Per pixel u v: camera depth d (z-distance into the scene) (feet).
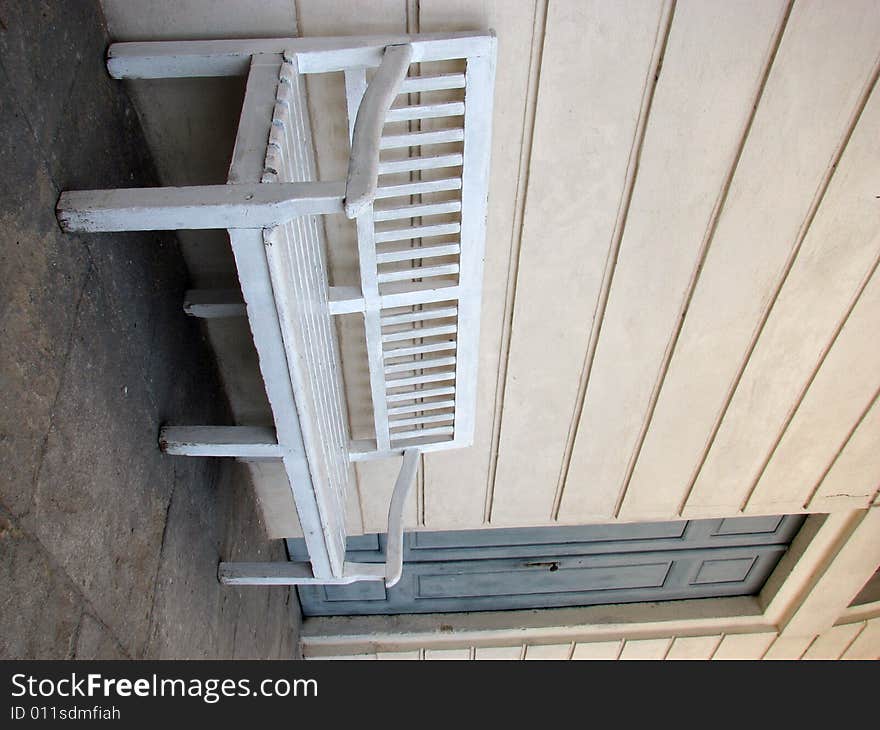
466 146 4.74
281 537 8.73
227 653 6.72
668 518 8.57
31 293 3.43
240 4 4.45
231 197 3.51
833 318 6.61
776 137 5.38
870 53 4.98
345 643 10.82
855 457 7.89
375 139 3.49
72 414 3.84
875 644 11.62
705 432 7.58
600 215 5.77
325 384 5.35
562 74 4.97
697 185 5.63
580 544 9.95
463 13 4.63
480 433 7.43
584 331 6.58
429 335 5.85
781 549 10.16
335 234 5.69
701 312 6.49
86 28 4.09
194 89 4.75
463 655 11.09
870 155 5.51
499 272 6.09
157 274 5.01
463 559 10.00
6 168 3.22
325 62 4.36
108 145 4.36
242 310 5.42
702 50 4.91
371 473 7.79
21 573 3.38
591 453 7.71
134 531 4.66
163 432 5.04
